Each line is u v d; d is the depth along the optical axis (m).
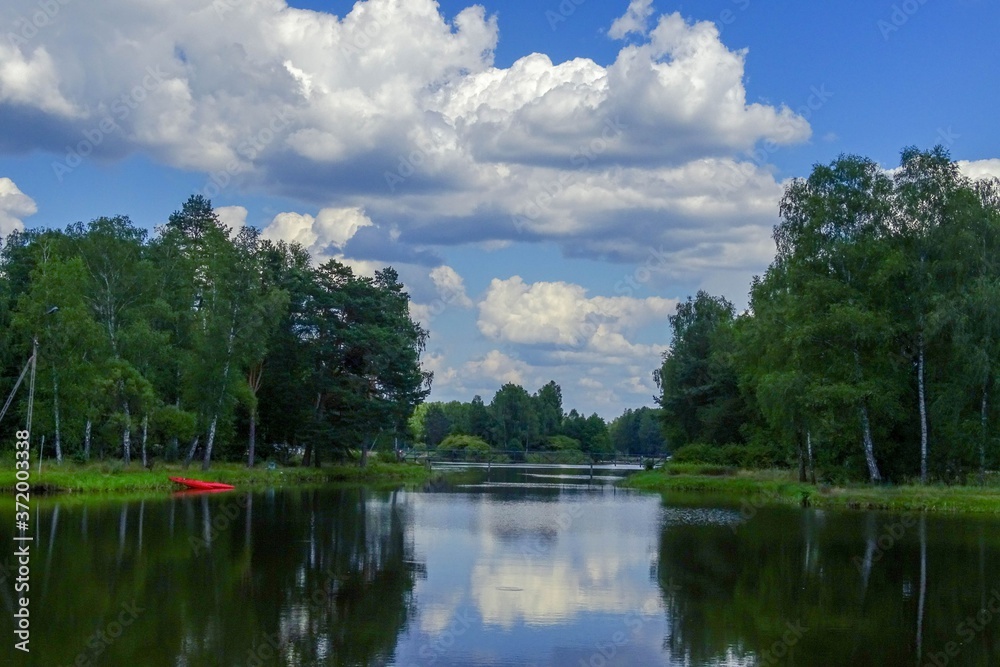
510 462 146.38
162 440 76.94
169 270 79.69
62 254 71.44
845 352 58.47
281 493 62.06
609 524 44.62
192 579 27.91
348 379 81.81
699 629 22.69
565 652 20.56
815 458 65.88
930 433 58.16
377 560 32.28
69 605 24.14
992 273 55.47
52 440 69.12
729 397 92.12
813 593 26.97
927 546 35.94
